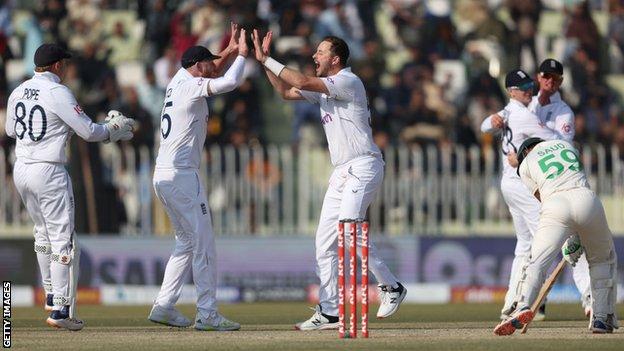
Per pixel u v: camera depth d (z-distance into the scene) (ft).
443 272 186.80
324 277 106.93
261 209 187.52
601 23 236.22
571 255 99.71
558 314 139.64
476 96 212.23
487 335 100.37
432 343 90.07
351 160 105.19
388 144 202.18
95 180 186.09
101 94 204.64
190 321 110.73
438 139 204.74
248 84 204.23
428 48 219.61
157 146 189.98
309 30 216.13
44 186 103.35
